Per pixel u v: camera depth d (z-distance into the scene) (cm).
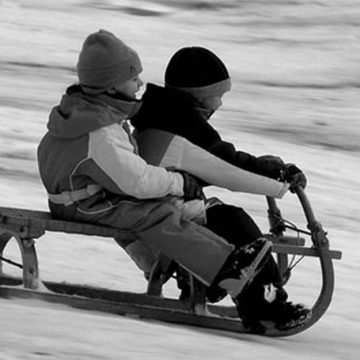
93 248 1997
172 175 1457
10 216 1469
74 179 1455
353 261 2167
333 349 1438
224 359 1224
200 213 1494
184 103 1509
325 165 3269
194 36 5881
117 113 1442
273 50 5594
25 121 3456
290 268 1625
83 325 1294
